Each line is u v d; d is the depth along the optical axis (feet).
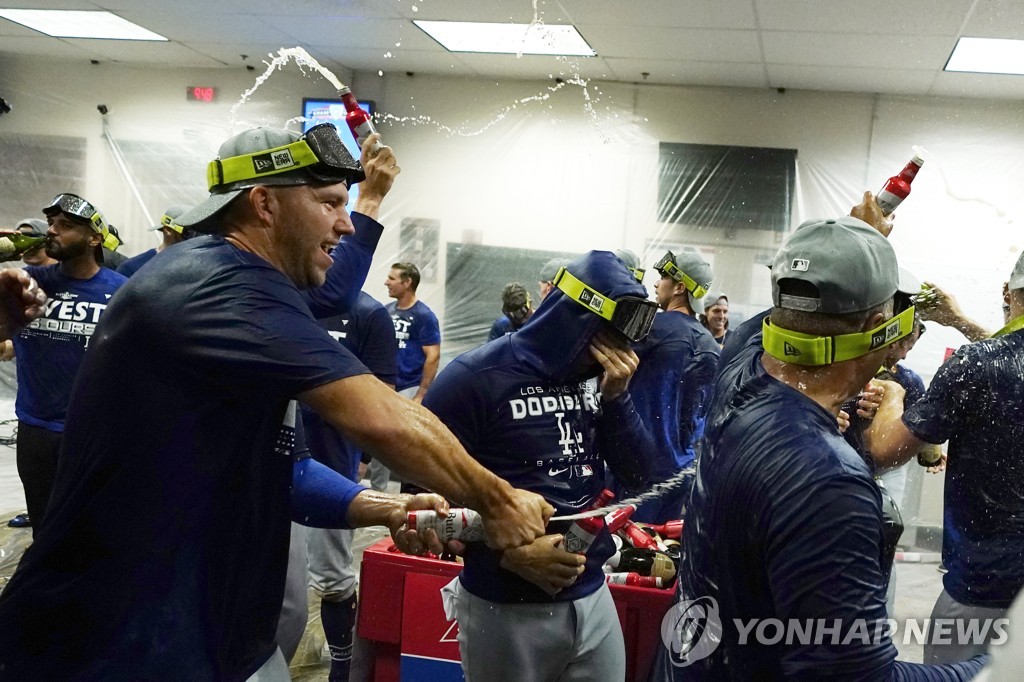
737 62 18.83
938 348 18.63
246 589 4.12
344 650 9.02
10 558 12.61
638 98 21.53
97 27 20.99
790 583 3.18
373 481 15.56
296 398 3.90
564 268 5.69
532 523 4.26
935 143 19.83
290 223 4.14
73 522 3.88
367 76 23.03
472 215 22.71
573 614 5.54
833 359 3.50
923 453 8.07
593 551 5.68
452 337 23.00
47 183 25.21
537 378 5.60
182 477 3.80
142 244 24.93
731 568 3.53
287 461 4.27
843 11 15.12
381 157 6.68
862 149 20.27
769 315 4.62
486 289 22.72
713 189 21.15
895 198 5.10
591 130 21.85
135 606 3.83
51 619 3.88
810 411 3.46
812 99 20.51
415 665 7.00
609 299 5.40
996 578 5.59
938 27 15.42
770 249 20.85
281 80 23.76
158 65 24.41
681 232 21.39
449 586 6.10
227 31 20.27
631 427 5.93
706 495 3.70
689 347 9.29
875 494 3.29
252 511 4.06
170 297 3.74
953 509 5.83
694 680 3.82
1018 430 5.45
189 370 3.73
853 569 3.11
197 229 4.26
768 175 20.79
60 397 9.78
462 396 5.49
